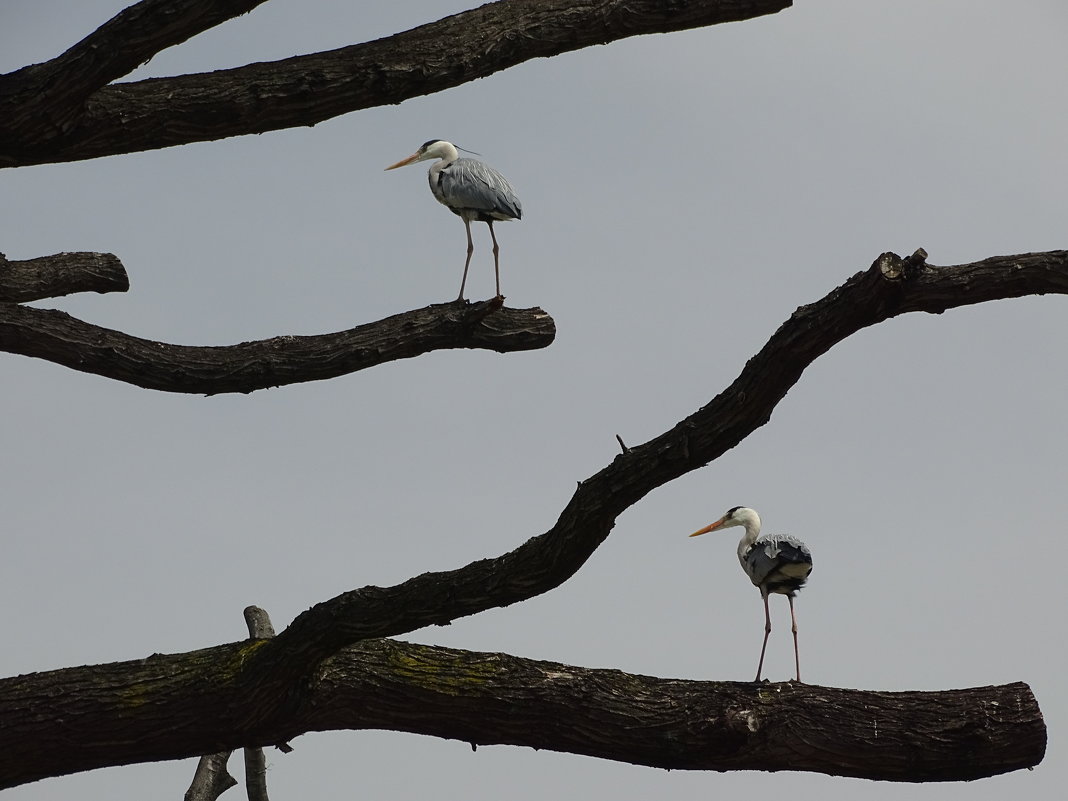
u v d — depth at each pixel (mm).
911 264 10180
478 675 12453
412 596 11680
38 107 12383
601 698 12398
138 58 12289
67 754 12164
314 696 12289
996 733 12156
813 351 10383
